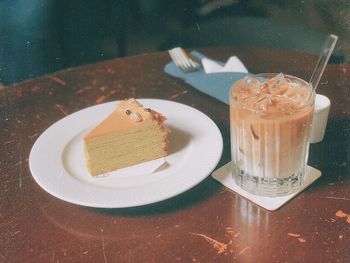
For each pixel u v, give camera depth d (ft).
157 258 1.35
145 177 1.62
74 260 1.37
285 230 1.41
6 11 3.67
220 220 1.47
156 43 4.16
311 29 3.21
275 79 1.58
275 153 1.47
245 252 1.35
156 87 2.24
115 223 1.49
